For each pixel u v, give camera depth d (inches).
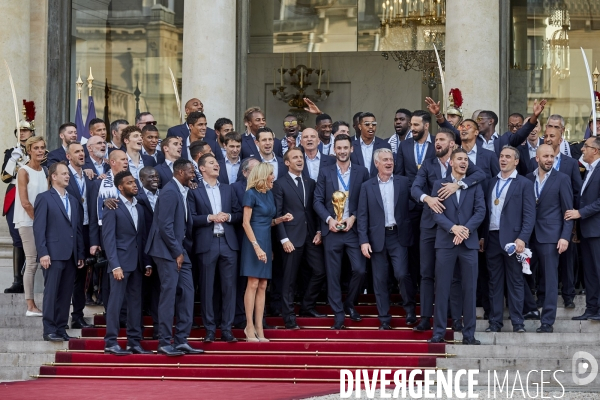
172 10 940.6
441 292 596.4
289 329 621.9
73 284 631.2
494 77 788.6
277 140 690.8
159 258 594.9
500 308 611.2
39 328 646.5
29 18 858.8
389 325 623.8
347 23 1044.5
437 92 1030.4
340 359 582.9
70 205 629.9
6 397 500.4
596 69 875.4
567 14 897.5
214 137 676.1
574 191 631.8
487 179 630.5
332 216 629.0
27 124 722.8
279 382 566.9
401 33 1035.3
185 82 821.2
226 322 609.6
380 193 625.3
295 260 625.9
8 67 789.2
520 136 631.8
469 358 574.6
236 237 621.3
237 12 924.0
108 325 601.9
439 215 598.2
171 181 601.9
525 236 600.7
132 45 933.8
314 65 1045.8
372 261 626.5
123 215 603.5
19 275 713.6
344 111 1042.1
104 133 676.7
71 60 899.4
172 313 595.2
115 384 555.5
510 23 903.1
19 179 666.2
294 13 1048.2
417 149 650.8
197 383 562.3
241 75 924.0
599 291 613.3
